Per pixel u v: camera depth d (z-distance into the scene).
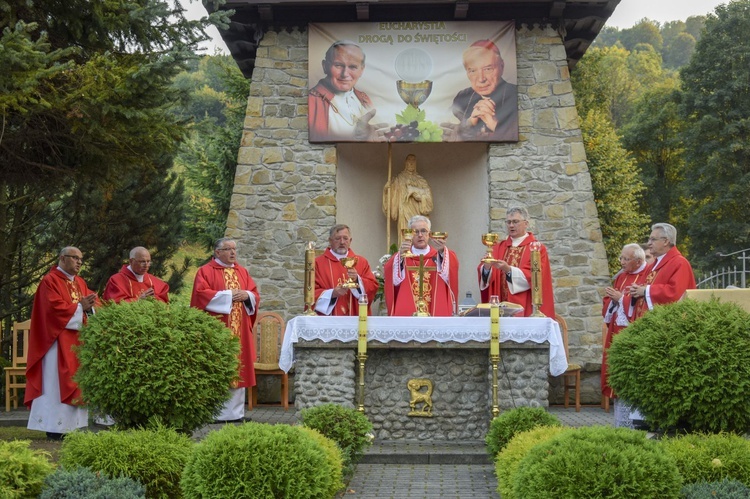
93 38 8.47
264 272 12.46
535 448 5.44
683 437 6.09
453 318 8.27
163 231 14.59
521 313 8.91
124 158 8.98
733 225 29.91
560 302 12.33
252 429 5.69
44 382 9.17
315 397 8.32
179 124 8.74
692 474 5.66
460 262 13.34
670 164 36.38
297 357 8.41
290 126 12.65
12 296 13.85
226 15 8.46
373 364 8.62
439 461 7.99
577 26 13.08
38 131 8.71
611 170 26.22
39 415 9.18
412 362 8.62
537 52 12.67
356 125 12.56
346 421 7.26
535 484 5.14
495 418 7.55
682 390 6.18
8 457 5.10
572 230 12.43
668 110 35.66
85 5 8.25
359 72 12.59
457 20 12.62
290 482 5.44
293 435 5.72
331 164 12.59
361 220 13.48
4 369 11.96
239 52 13.75
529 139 12.58
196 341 6.72
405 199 13.15
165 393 6.49
